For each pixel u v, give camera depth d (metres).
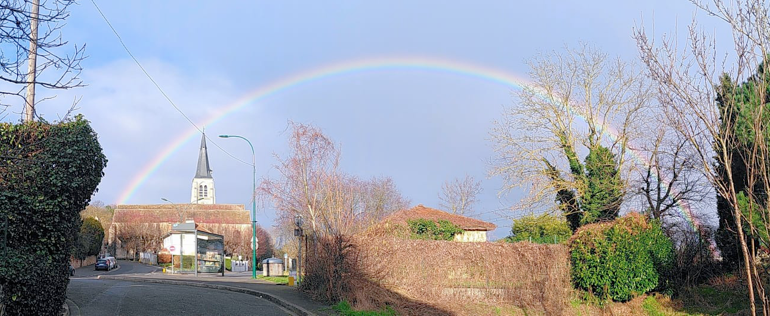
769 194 9.49
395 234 25.89
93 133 17.16
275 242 82.44
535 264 23.88
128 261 101.19
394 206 58.28
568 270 23.70
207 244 53.19
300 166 32.25
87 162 16.16
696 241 23.39
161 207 116.25
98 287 26.14
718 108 10.13
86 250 81.25
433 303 22.19
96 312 17.55
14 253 13.36
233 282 33.81
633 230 22.88
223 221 111.12
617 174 32.66
